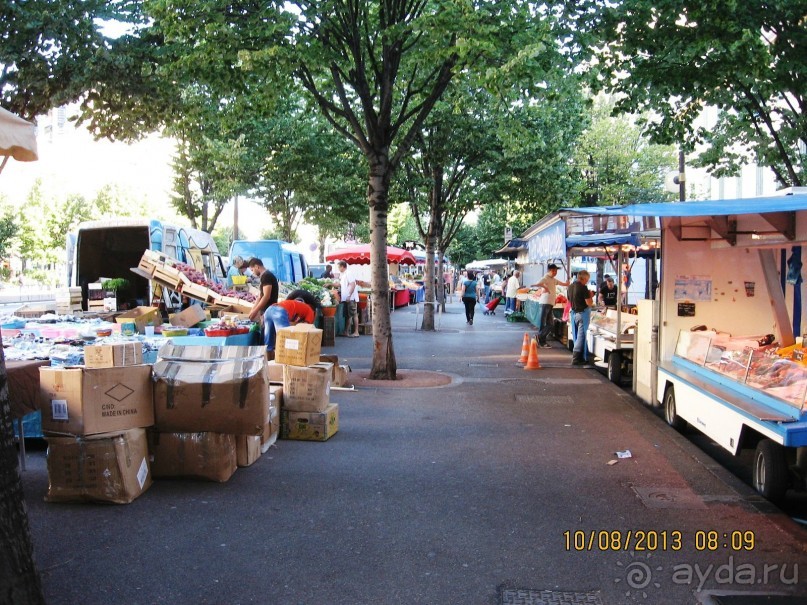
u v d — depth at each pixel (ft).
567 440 25.61
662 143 43.47
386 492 19.39
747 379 22.54
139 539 15.71
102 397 17.97
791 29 33.96
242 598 13.07
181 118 41.06
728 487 20.18
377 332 39.24
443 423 28.32
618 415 30.12
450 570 14.44
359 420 28.73
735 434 20.67
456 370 43.98
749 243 26.02
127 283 46.29
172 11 31.50
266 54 30.66
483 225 226.99
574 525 17.01
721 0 31.83
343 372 36.32
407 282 129.29
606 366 41.55
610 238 41.27
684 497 19.24
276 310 34.47
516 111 62.13
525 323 85.56
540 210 78.33
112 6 37.14
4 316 34.45
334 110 38.55
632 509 18.22
